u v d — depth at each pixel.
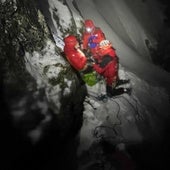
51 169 3.57
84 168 3.98
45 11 5.17
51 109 3.64
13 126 3.15
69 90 4.02
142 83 5.82
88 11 6.64
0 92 3.19
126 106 5.04
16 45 3.72
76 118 4.20
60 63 4.13
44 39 4.27
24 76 3.59
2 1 3.80
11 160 2.98
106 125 4.62
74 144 4.13
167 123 5.32
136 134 4.77
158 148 4.78
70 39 4.28
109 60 4.62
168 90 6.29
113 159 4.23
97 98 4.89
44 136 3.43
